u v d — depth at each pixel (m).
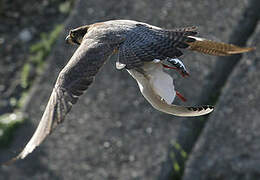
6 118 15.09
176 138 13.07
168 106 6.61
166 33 5.70
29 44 17.48
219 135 12.67
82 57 5.91
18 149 14.36
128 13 15.21
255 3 14.06
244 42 13.68
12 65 17.11
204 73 13.51
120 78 14.38
